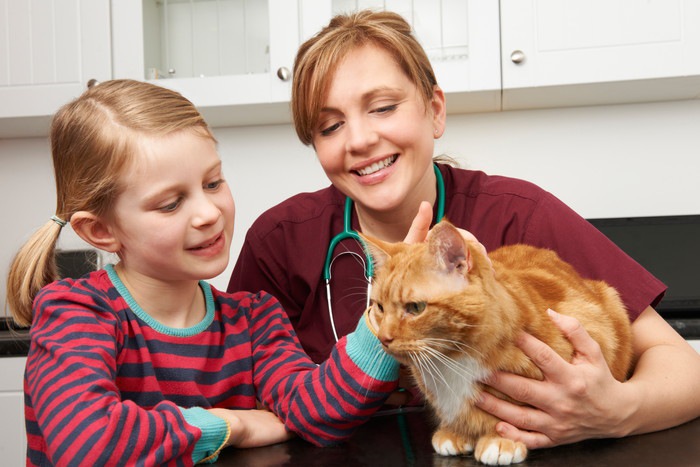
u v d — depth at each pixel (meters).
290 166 2.71
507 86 2.21
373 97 1.24
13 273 1.11
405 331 0.95
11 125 2.61
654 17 2.13
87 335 0.93
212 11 2.44
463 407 0.94
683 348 1.16
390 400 1.23
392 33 1.29
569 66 2.18
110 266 1.10
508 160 2.57
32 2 2.42
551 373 0.90
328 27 1.38
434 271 0.96
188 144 1.01
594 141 2.52
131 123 1.00
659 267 2.16
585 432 0.93
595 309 1.07
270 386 1.08
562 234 1.33
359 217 1.48
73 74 2.40
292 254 1.49
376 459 0.88
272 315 1.21
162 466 0.83
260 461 0.89
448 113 2.59
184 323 1.11
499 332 0.91
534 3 2.19
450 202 1.45
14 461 2.09
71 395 0.84
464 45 2.28
